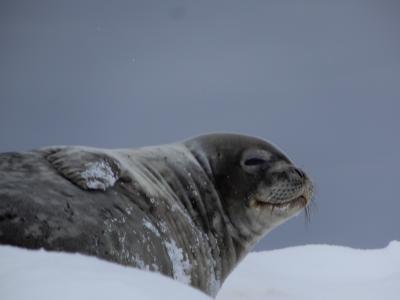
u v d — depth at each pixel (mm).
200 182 25562
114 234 18062
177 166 25125
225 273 26312
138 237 19078
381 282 33188
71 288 10523
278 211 27172
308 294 31344
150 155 24672
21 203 16891
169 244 21234
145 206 20734
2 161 18922
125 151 24156
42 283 10703
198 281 23547
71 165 19062
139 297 10586
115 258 17797
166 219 21797
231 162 26875
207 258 24516
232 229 26562
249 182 26844
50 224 16844
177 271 21516
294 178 27156
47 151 19984
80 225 17344
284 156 28062
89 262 12641
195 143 27000
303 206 27797
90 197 18484
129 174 20906
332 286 33281
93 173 19031
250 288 31672
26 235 16406
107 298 10320
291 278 34938
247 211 26875
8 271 11477
